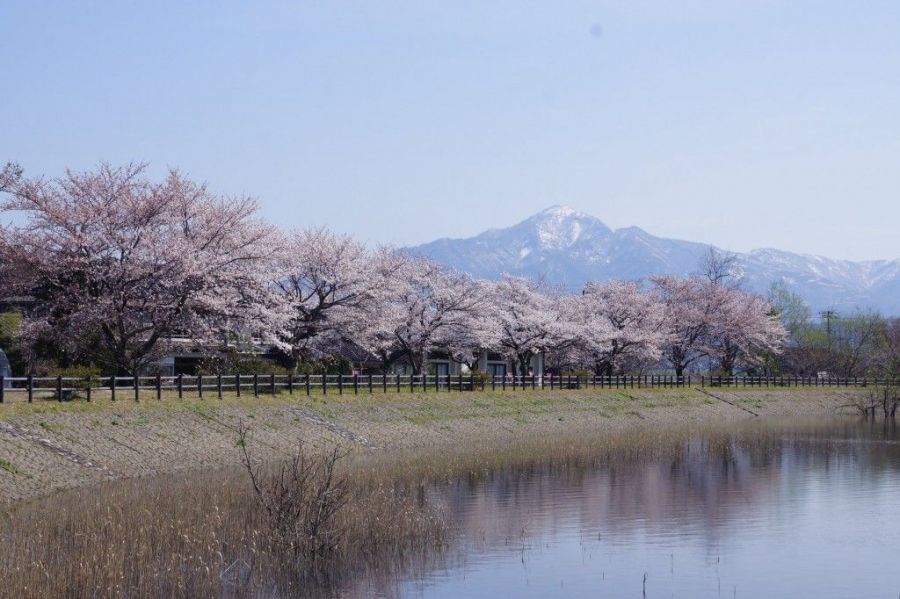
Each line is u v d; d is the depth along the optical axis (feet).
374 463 121.80
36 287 133.59
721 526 85.66
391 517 75.82
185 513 72.90
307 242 173.27
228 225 142.82
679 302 295.28
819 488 108.88
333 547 66.64
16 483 90.38
